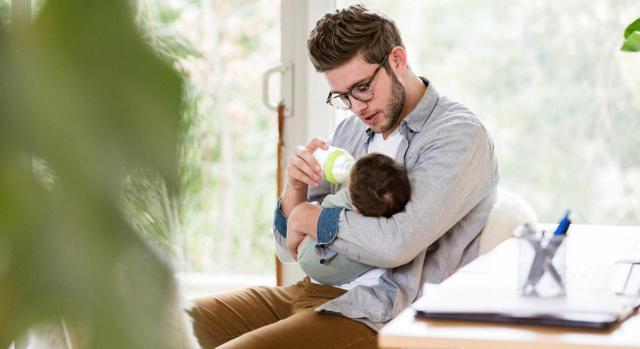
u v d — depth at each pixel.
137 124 0.33
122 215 0.34
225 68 2.76
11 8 0.33
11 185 0.32
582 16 2.56
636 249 1.67
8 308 0.33
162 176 0.35
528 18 2.59
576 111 2.58
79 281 0.33
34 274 0.33
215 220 2.82
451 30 2.65
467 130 1.83
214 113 2.77
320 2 2.68
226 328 1.99
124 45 0.33
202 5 2.74
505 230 1.91
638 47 1.96
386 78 1.89
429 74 2.67
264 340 1.64
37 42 0.33
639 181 2.55
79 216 0.33
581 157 2.59
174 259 0.39
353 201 1.79
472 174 1.82
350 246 1.79
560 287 1.11
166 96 0.33
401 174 1.77
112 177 0.33
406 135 1.91
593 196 2.59
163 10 0.37
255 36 2.74
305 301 1.92
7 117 0.33
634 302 1.13
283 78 2.73
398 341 0.98
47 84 0.32
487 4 2.62
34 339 0.35
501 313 1.02
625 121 2.55
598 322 0.99
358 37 1.85
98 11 0.32
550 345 0.95
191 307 0.52
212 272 2.85
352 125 2.15
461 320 1.04
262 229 2.82
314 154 1.96
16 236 0.33
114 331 0.34
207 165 2.78
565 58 2.58
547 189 2.62
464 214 1.87
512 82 2.62
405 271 1.84
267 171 2.80
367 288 1.79
